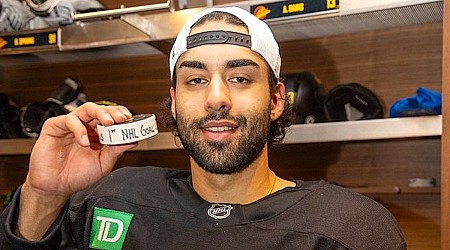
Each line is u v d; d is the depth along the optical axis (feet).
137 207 3.70
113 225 3.70
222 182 3.56
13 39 5.53
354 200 3.56
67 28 5.37
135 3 6.28
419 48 5.63
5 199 7.14
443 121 3.98
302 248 3.22
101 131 3.37
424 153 5.61
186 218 3.55
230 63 3.40
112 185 3.94
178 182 3.83
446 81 3.99
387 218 3.56
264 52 3.53
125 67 6.89
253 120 3.42
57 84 7.18
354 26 5.58
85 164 3.53
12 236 3.39
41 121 6.00
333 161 5.98
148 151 6.74
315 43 6.05
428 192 5.32
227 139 3.38
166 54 6.06
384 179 5.76
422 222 5.56
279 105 3.86
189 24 3.64
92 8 5.39
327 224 3.30
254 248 3.28
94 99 7.00
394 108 4.70
